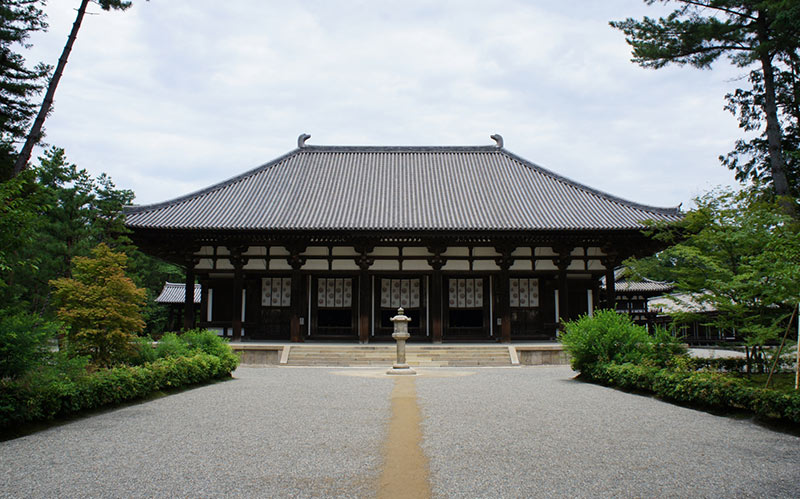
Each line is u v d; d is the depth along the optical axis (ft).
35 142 69.21
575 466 23.40
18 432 29.89
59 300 44.50
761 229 44.60
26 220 34.58
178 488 20.58
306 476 21.99
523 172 113.29
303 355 80.38
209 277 97.91
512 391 46.80
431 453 25.40
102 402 37.19
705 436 29.22
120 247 85.25
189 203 97.96
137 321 45.62
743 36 84.69
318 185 107.65
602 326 54.95
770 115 86.07
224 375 57.72
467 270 93.09
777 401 31.83
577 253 93.81
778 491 20.45
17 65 73.61
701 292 47.67
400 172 114.42
